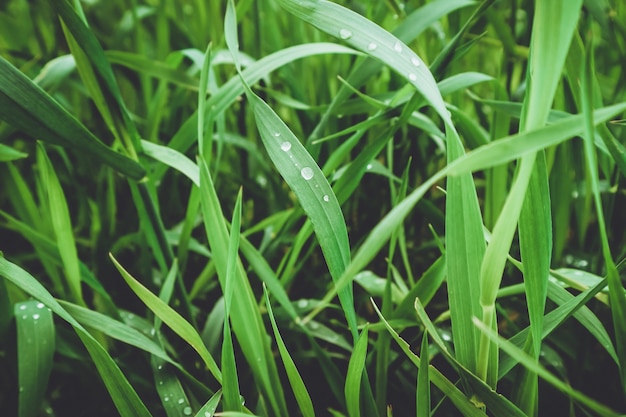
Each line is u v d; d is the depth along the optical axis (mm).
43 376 235
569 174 283
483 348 200
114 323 234
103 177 321
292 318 285
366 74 270
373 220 338
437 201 358
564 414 264
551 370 277
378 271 333
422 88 201
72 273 254
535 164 195
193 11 401
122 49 390
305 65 362
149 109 358
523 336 225
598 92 263
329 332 284
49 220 295
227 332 209
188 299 295
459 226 205
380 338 247
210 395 243
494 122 282
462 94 340
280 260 337
